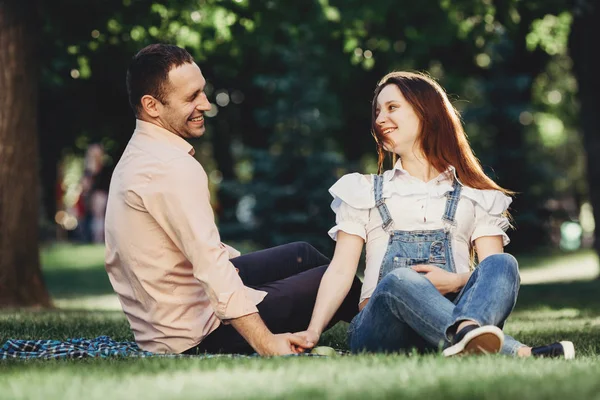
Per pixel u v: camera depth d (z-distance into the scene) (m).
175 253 4.81
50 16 14.06
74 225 42.88
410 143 5.12
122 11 14.32
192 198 4.69
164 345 4.88
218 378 3.43
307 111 23.58
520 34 19.09
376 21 16.02
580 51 18.88
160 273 4.80
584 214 45.41
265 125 24.06
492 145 26.23
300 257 5.43
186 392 3.10
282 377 3.42
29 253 12.20
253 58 23.56
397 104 5.12
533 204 25.89
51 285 21.58
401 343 4.57
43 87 19.72
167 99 4.84
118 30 14.62
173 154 4.76
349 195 5.08
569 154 41.72
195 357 4.51
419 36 16.72
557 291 15.02
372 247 5.03
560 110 33.41
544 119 35.72
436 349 4.42
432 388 3.06
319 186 23.38
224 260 4.67
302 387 3.13
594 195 18.92
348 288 5.00
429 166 5.13
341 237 5.10
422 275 4.56
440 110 5.13
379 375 3.39
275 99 23.97
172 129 4.91
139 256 4.80
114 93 23.62
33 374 3.77
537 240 26.19
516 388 3.02
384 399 2.88
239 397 2.98
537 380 3.23
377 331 4.58
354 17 15.70
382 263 4.95
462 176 5.09
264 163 23.53
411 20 16.59
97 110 24.69
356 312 5.30
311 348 4.77
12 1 11.99
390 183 5.07
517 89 25.84
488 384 3.12
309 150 23.67
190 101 4.87
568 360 4.12
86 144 27.92
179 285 4.86
